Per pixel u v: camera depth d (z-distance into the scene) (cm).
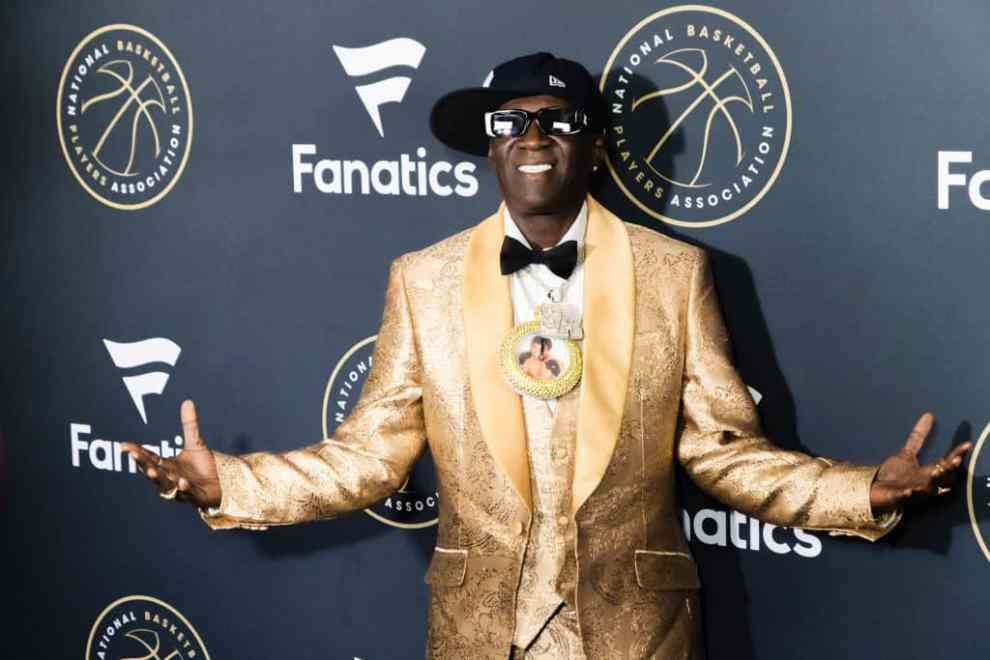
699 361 248
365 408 262
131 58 308
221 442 313
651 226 271
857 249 256
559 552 242
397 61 285
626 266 249
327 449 262
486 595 245
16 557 340
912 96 248
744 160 262
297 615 312
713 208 265
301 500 259
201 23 300
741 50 259
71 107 316
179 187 308
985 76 242
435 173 286
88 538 331
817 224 258
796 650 271
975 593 255
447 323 252
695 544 278
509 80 247
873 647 265
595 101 251
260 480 259
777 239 262
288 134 297
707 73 262
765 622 273
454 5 279
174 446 318
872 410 259
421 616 301
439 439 251
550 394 242
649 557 246
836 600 267
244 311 307
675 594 250
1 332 333
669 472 250
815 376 262
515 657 245
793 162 258
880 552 262
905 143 249
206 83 302
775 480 240
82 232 320
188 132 305
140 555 326
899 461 234
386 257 293
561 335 245
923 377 254
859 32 250
